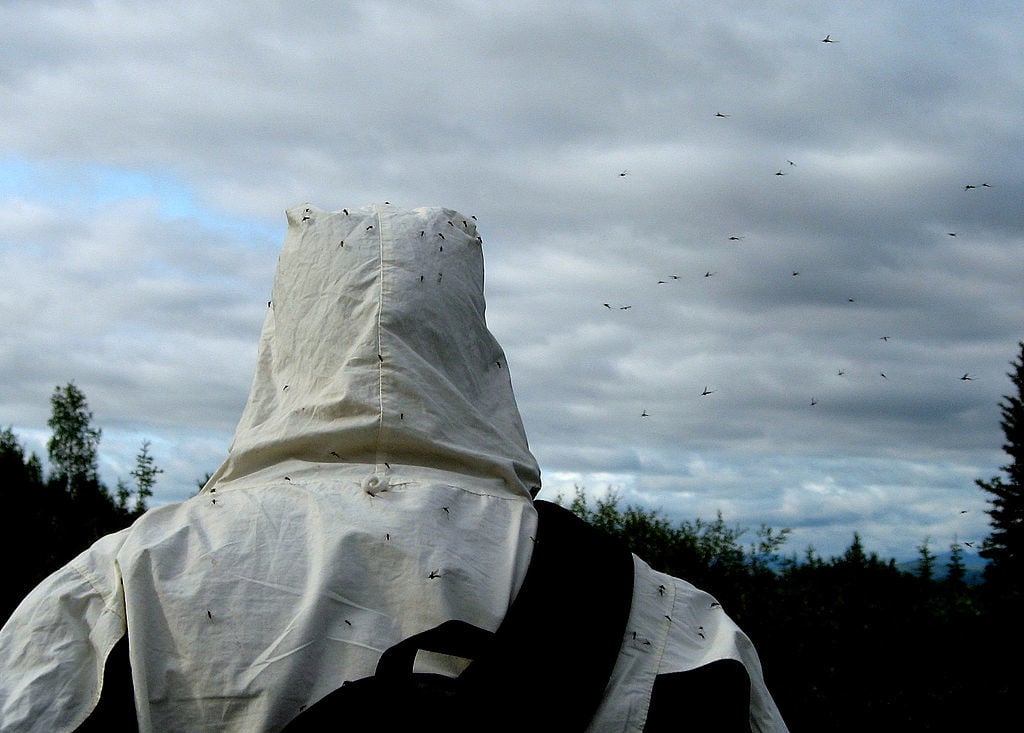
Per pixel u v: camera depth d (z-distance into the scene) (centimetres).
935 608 684
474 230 250
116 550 188
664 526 825
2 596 803
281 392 225
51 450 1894
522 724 171
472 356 232
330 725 166
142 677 171
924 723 607
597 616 184
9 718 167
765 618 680
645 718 178
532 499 220
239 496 196
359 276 222
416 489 197
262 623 175
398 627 179
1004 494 2178
